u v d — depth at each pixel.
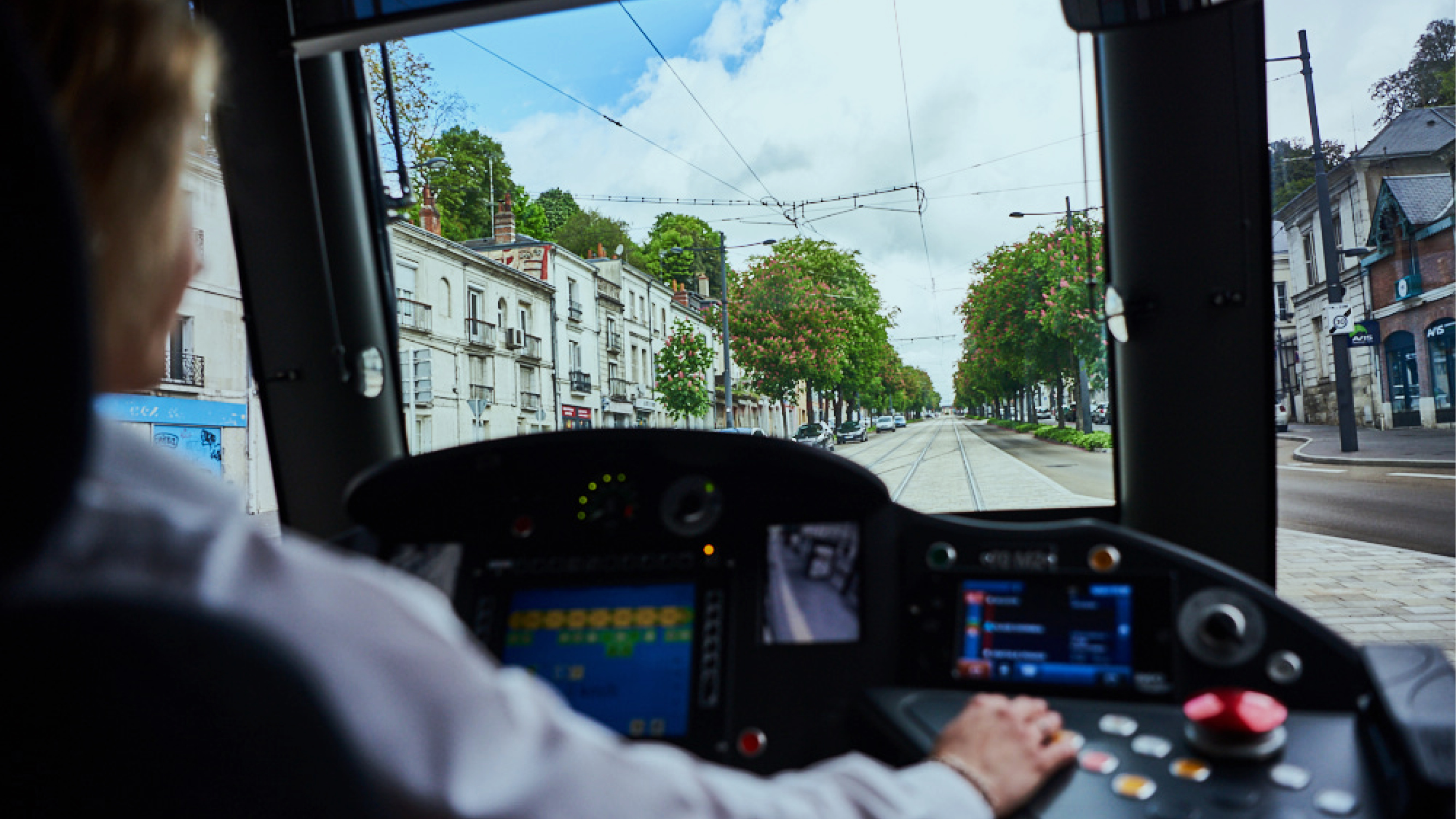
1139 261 1.87
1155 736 0.92
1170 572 1.03
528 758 0.44
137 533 0.41
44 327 0.36
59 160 0.36
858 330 17.19
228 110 2.23
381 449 2.45
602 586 1.19
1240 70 1.77
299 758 0.39
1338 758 0.86
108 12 0.42
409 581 0.50
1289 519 5.88
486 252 16.42
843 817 0.59
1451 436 17.08
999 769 0.77
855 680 1.10
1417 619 3.36
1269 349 1.84
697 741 1.08
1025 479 3.62
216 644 0.38
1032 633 1.06
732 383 17.48
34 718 0.39
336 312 2.36
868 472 1.11
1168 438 1.88
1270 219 1.81
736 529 1.19
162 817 0.39
